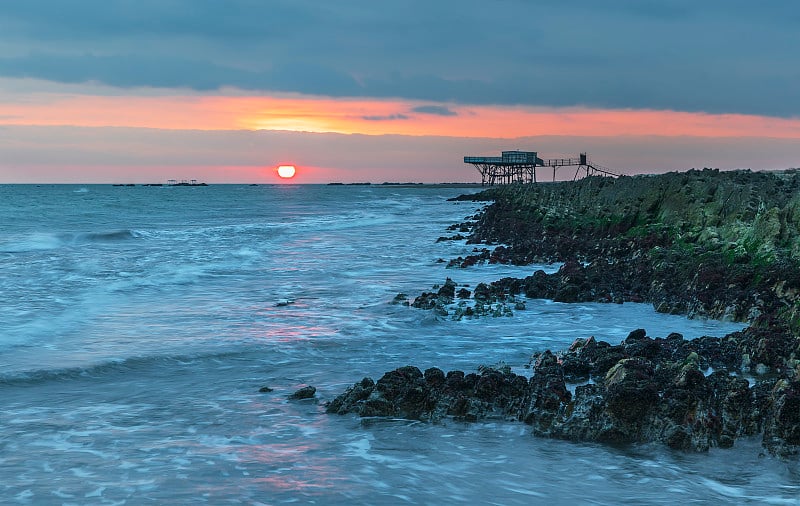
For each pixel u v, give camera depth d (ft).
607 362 47.85
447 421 39.88
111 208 300.40
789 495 30.63
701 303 71.92
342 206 361.10
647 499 30.04
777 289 69.82
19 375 46.91
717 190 120.98
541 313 73.92
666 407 36.83
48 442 35.76
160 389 45.39
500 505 29.19
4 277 90.12
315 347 57.41
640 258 97.14
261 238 161.17
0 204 321.73
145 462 33.30
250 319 68.44
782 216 87.76
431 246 147.13
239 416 40.37
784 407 35.65
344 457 34.40
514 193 306.14
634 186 154.51
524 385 42.39
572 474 32.65
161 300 78.02
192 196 519.19
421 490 30.58
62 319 65.41
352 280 96.99
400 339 61.00
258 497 29.55
